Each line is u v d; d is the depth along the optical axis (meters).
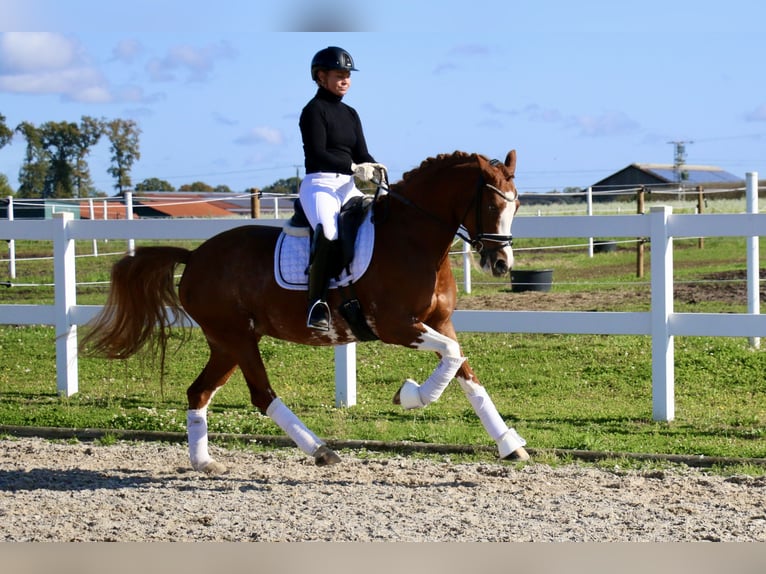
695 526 7.84
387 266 9.25
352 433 11.38
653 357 11.95
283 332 9.94
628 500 8.61
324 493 9.05
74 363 14.23
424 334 9.21
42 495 9.05
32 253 33.69
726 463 9.86
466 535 7.69
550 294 21.53
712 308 19.39
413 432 11.33
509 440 9.74
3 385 14.91
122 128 90.81
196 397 10.09
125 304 10.24
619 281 23.62
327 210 9.41
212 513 8.41
